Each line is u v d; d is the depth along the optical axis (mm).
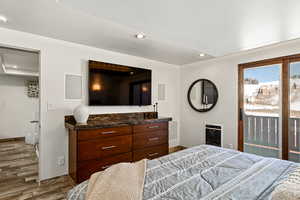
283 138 2654
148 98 3615
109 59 3117
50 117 2551
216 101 3555
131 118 3361
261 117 2926
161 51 3115
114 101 3113
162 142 3273
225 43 2193
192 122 4055
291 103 2598
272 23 1654
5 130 5152
